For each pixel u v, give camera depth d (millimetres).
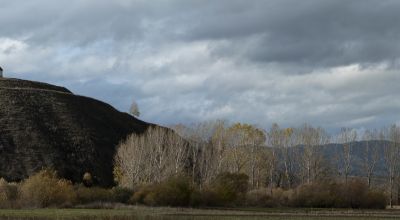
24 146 129625
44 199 88938
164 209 82688
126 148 123875
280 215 72688
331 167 132750
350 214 78562
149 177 117312
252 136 132875
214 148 125938
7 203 86312
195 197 94750
